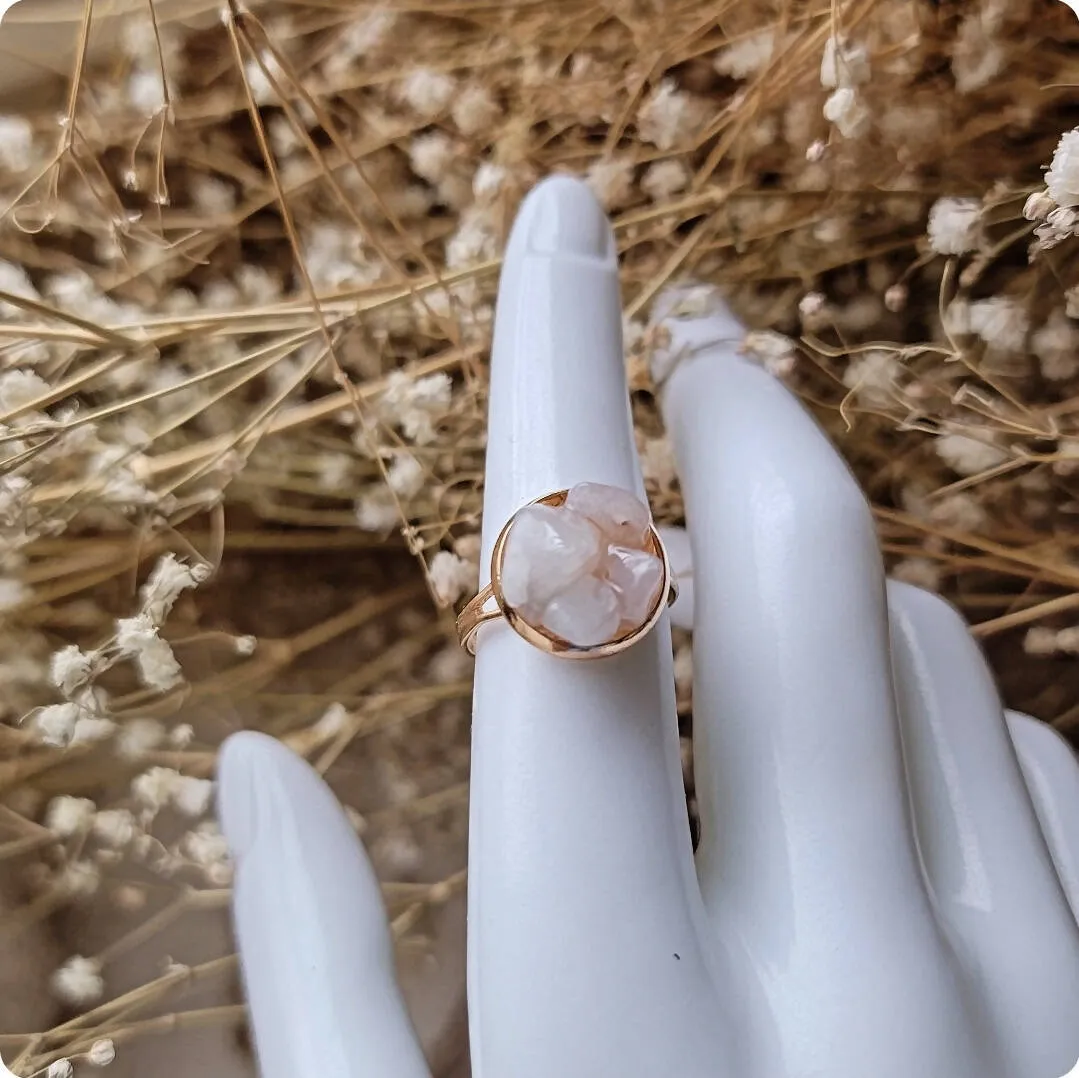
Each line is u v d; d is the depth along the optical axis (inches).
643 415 5.8
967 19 5.3
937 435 6.0
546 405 3.5
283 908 3.8
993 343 5.3
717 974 3.1
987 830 4.0
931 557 6.2
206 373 5.2
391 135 6.0
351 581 6.9
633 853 3.0
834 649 3.3
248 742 4.2
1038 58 5.7
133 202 6.3
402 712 6.4
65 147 5.0
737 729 3.4
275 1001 3.6
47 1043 5.7
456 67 6.1
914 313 6.5
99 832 5.4
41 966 6.0
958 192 5.8
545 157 5.9
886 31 5.5
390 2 6.0
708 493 3.7
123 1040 5.7
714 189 5.7
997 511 6.6
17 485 5.0
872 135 5.5
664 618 3.3
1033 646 6.4
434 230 6.4
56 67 6.1
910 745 4.2
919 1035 3.1
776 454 3.6
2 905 6.0
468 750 6.7
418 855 6.4
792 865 3.3
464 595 6.1
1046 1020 3.6
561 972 2.9
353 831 4.1
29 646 6.1
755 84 5.3
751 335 4.6
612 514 3.2
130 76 6.1
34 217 5.3
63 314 4.8
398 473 5.5
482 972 3.1
